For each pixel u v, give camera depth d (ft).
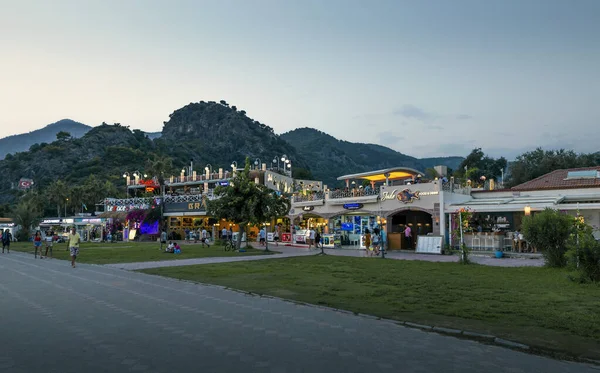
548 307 34.37
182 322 30.07
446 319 30.53
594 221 94.02
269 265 70.69
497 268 64.03
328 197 134.72
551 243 62.69
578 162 187.11
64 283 50.78
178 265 72.18
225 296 41.27
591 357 22.06
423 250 95.30
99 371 20.04
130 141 650.84
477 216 107.45
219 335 26.48
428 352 23.07
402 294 41.32
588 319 29.94
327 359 21.79
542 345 23.90
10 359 21.83
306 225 148.56
